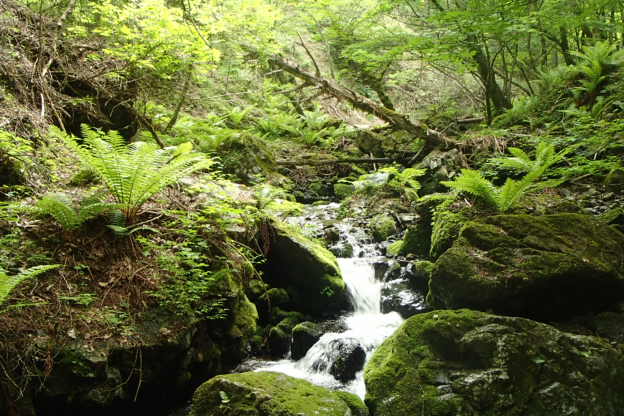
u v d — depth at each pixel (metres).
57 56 6.92
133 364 3.86
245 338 5.11
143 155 4.56
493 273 4.69
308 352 4.97
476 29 8.30
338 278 5.91
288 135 12.88
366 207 8.62
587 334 4.36
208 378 4.66
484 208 6.01
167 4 9.20
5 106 5.62
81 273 4.16
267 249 5.85
